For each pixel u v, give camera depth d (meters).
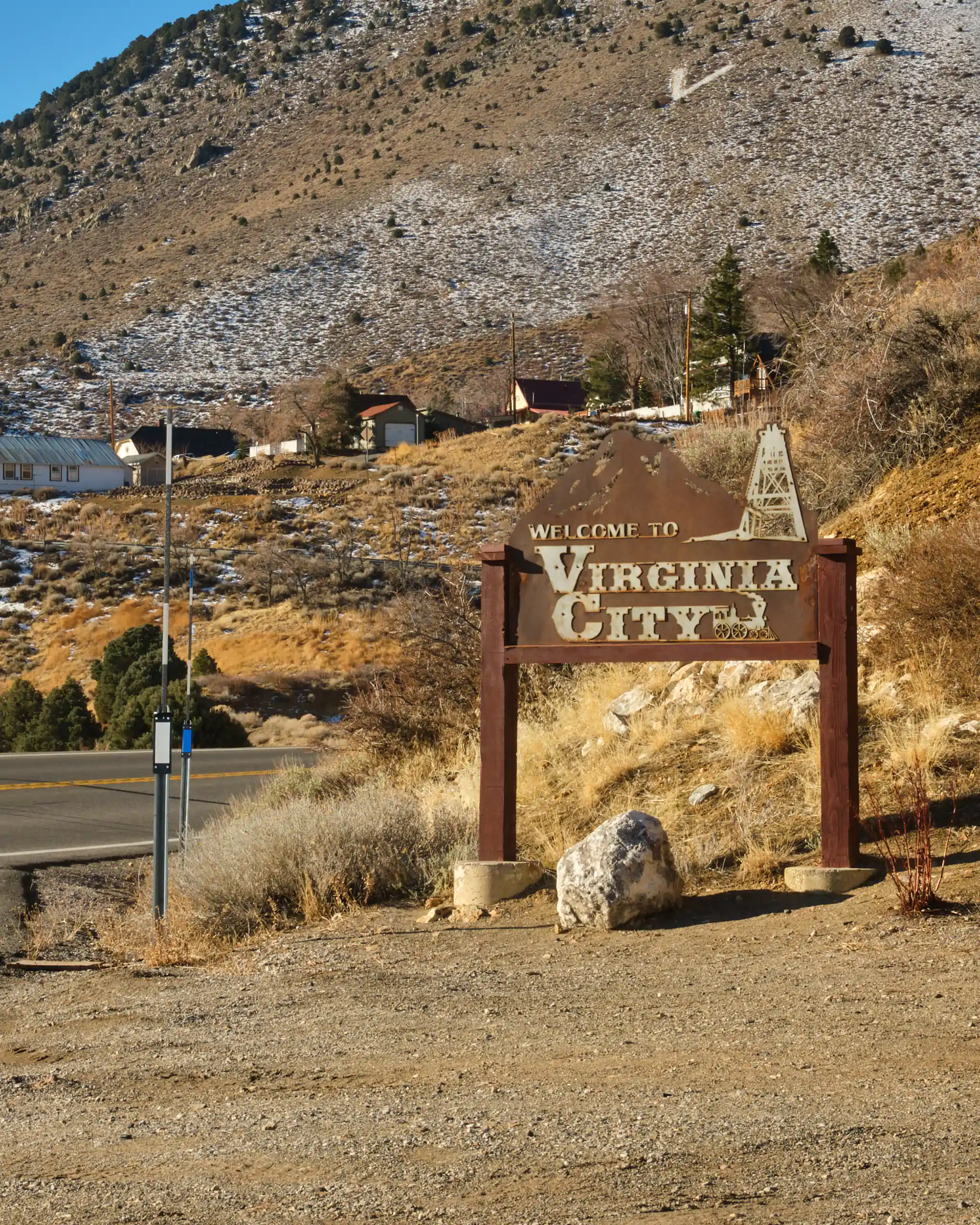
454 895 17.84
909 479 25.81
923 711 18.69
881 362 28.00
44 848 29.20
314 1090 10.09
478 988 13.08
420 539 117.94
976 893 14.03
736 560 16.30
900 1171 7.41
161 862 18.02
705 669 22.81
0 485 155.88
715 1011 11.36
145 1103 10.12
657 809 18.88
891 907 14.09
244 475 157.50
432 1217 7.20
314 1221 7.26
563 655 16.86
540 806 20.77
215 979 15.18
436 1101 9.47
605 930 15.00
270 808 26.56
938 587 19.73
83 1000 14.76
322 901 18.53
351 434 186.38
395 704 28.89
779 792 18.03
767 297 146.50
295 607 99.06
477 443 148.88
